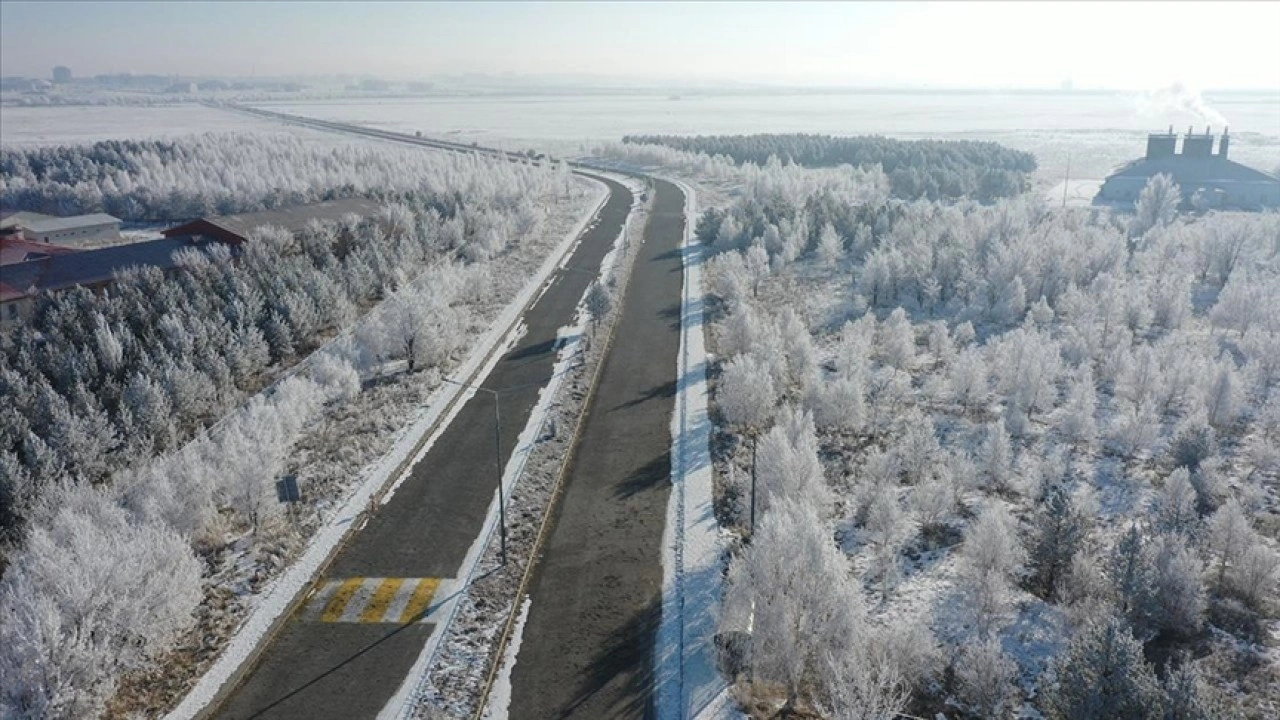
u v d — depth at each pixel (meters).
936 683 40.78
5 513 52.41
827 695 38.53
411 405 71.25
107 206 165.38
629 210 164.12
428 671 41.12
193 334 76.31
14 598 37.91
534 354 84.50
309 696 39.53
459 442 65.25
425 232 119.50
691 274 115.75
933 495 54.88
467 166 193.12
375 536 52.75
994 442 61.16
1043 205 157.62
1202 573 49.44
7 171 198.00
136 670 40.62
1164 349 82.31
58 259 100.62
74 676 36.78
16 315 91.88
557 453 63.44
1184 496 55.81
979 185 187.88
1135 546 46.44
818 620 39.09
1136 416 68.25
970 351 78.88
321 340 86.56
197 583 43.66
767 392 66.06
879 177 192.88
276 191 163.62
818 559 39.22
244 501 52.41
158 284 91.81
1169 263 114.81
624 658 42.16
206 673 40.81
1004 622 45.06
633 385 77.06
